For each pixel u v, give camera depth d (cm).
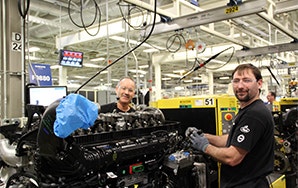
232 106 248
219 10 306
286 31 391
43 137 117
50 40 715
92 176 136
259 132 168
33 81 296
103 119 153
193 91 1338
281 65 697
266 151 174
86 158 128
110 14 499
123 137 158
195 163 200
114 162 145
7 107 246
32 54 822
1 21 250
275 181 324
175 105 268
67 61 499
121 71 1148
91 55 883
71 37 547
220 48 654
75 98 114
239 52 528
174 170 172
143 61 969
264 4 279
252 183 172
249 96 178
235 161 167
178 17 332
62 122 110
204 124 248
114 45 764
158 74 812
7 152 146
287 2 326
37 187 131
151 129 177
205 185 200
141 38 362
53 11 472
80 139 136
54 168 126
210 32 420
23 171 141
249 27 536
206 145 179
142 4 285
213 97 243
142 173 166
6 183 147
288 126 352
